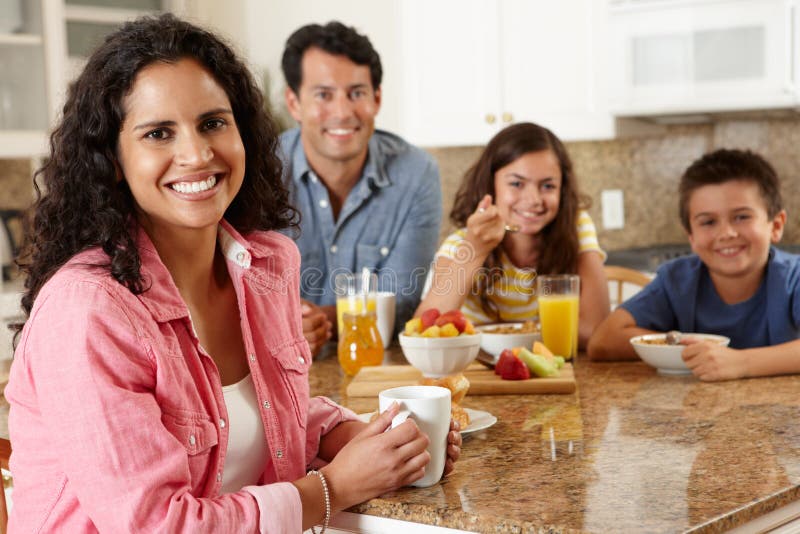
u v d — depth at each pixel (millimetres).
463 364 1824
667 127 4277
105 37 1197
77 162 1170
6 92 3789
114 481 1043
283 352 1346
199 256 1282
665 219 4336
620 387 1776
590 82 3844
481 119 4082
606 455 1314
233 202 1396
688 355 1820
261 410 1302
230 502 1104
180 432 1142
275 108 4488
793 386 1720
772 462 1254
